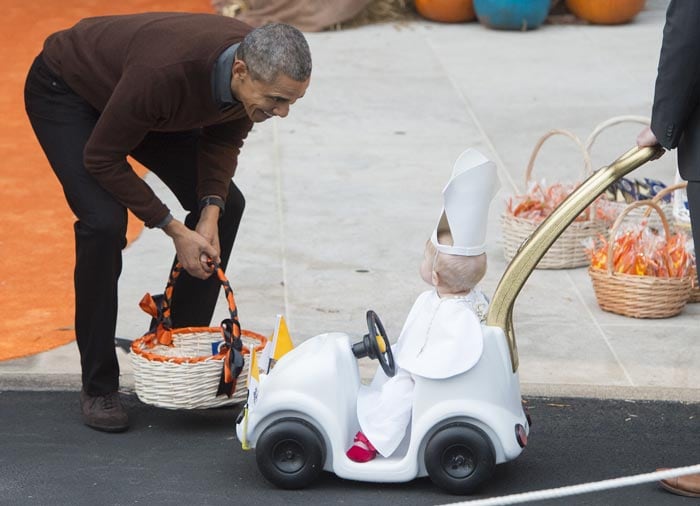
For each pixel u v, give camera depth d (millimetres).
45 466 15055
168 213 15539
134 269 22422
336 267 22703
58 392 17562
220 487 14531
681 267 20531
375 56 39531
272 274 22266
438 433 14000
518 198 22969
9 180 27875
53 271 22422
